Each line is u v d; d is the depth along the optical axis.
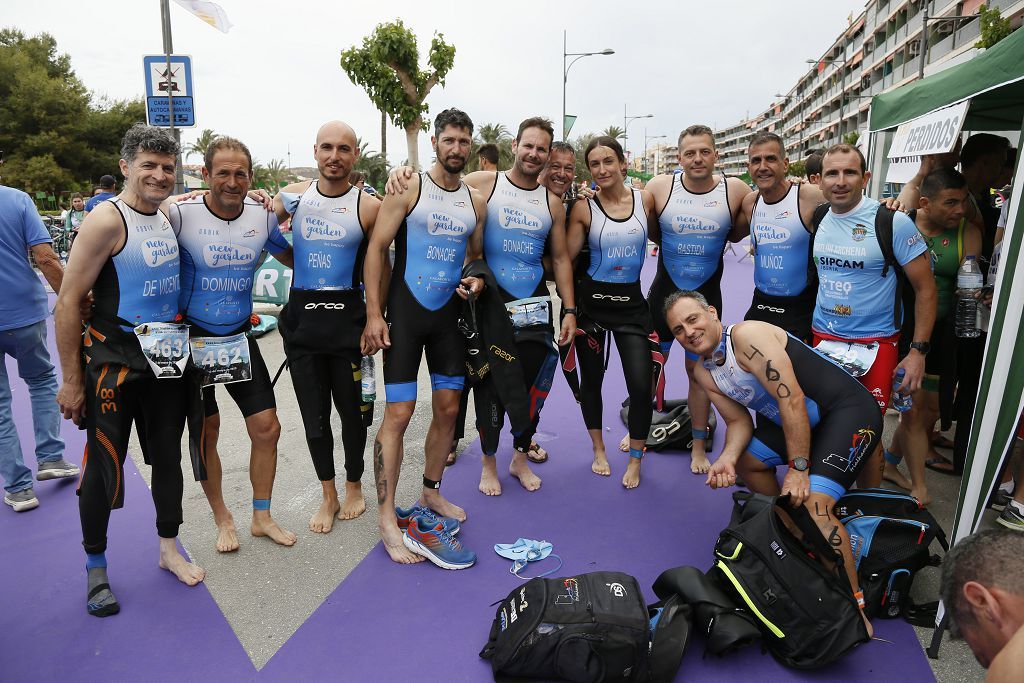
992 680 1.24
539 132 3.15
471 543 2.97
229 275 2.70
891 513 2.62
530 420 3.33
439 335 2.98
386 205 2.87
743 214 3.76
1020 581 1.30
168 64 6.94
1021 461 2.96
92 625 2.41
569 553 2.88
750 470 2.78
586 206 3.58
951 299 3.36
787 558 2.17
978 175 3.74
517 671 2.08
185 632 2.37
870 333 2.96
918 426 3.23
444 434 3.09
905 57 41.50
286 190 2.98
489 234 3.32
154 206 2.45
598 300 3.60
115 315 2.39
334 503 3.17
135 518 3.23
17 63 39.84
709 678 2.13
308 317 2.94
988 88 3.04
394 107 15.50
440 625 2.40
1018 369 2.04
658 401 4.16
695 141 3.58
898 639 2.32
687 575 2.33
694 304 2.61
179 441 2.66
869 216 2.87
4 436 3.23
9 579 2.71
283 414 4.76
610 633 2.01
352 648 2.27
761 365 2.46
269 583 2.67
